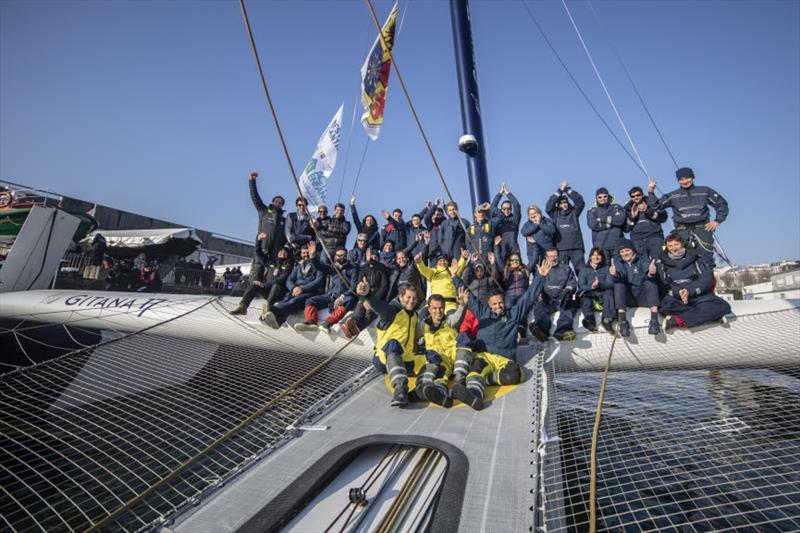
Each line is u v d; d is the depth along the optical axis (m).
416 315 4.86
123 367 6.25
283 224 7.95
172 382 6.12
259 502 2.95
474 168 10.51
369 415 4.20
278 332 6.54
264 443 3.86
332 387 5.26
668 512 3.71
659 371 5.58
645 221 6.54
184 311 7.24
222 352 6.98
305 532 2.75
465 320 4.96
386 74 5.51
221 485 3.18
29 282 9.33
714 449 4.37
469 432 3.68
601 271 5.66
